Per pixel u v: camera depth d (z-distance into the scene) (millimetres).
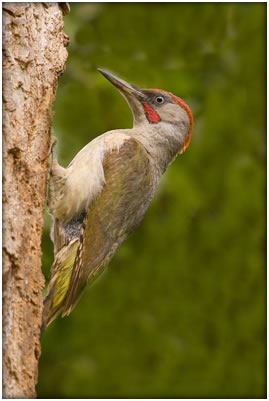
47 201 9492
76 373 12383
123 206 9844
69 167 9703
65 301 9438
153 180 10523
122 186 9828
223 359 13031
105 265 9852
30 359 8391
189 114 11125
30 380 8367
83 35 12453
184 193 12539
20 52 8945
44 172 8883
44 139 8961
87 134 11859
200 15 13375
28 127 8867
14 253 8383
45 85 9133
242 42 13609
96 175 9656
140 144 10375
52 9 9406
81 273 9508
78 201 9547
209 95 13352
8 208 8484
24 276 8453
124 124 11906
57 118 11820
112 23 12844
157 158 10727
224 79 13547
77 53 12344
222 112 13312
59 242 9570
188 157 13141
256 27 13531
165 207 12797
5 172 8555
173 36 13273
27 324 8414
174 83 12820
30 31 9078
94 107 11898
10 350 8234
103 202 9688
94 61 12398
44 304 9422
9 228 8438
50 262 10367
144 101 10844
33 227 8680
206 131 13234
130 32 12914
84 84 12008
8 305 8281
